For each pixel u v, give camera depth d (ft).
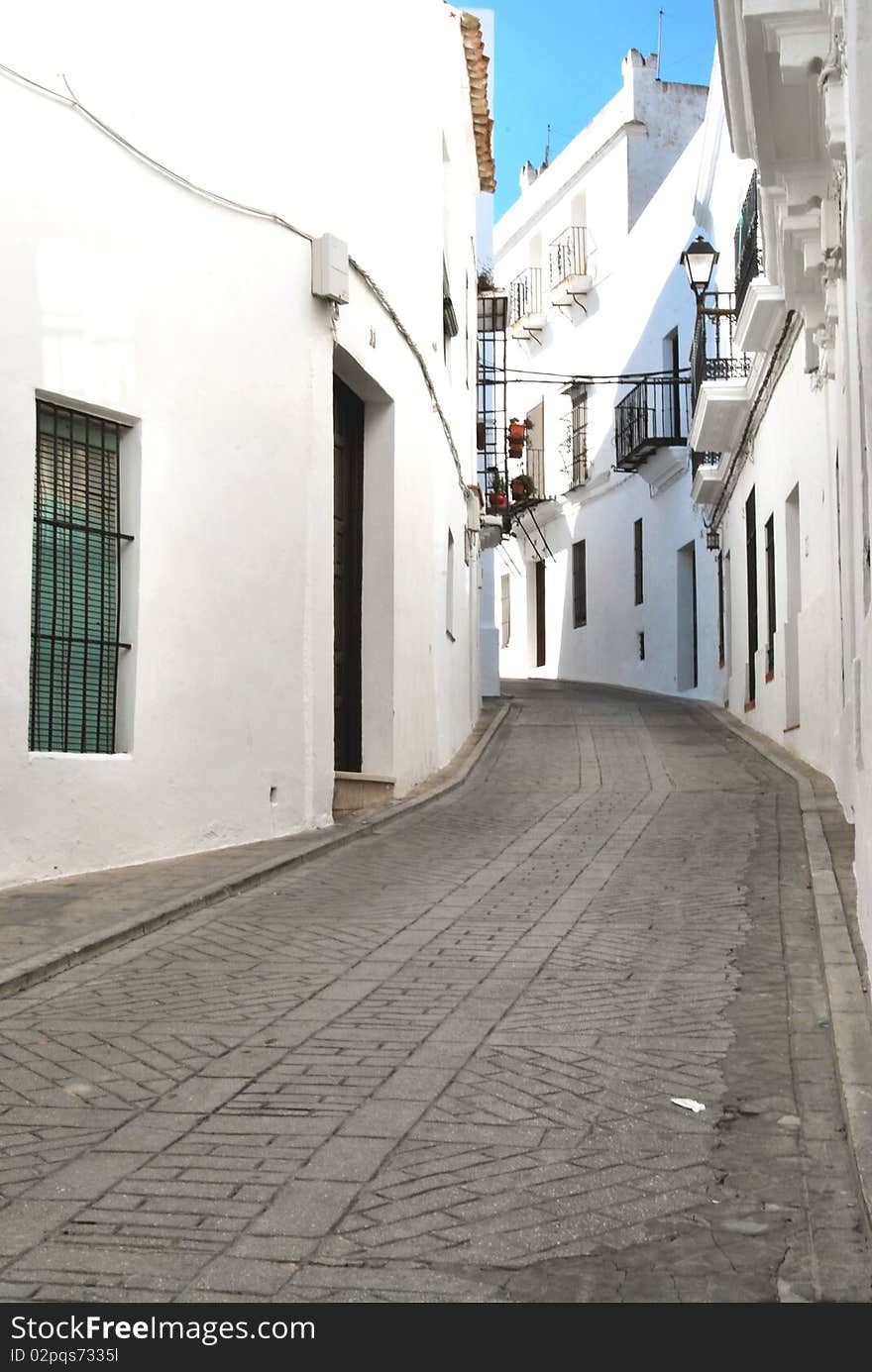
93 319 28.99
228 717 33.32
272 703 35.12
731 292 65.72
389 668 44.45
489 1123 14.40
